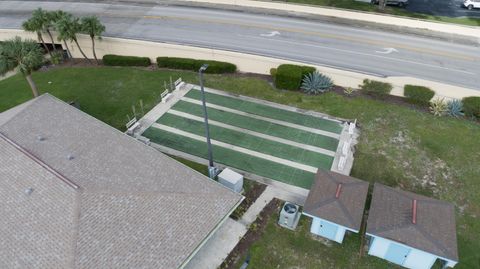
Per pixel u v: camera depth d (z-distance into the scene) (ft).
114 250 51.98
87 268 48.88
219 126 96.68
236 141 91.91
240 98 106.32
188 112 101.50
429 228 61.46
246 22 134.72
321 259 66.13
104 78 116.57
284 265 65.21
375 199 67.82
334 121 97.40
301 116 99.30
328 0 152.05
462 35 126.11
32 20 114.93
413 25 129.90
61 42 126.11
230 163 85.71
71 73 120.26
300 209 74.54
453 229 62.03
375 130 94.32
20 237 53.06
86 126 75.97
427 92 98.68
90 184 58.65
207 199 62.44
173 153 88.43
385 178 81.41
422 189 79.05
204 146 90.48
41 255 50.42
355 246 68.08
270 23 134.00
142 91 110.01
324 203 66.13
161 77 116.06
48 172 59.72
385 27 131.13
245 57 112.88
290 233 70.38
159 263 52.90
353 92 106.93
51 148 66.18
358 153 87.66
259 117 99.35
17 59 92.02
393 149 88.69
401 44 120.98
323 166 84.53
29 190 57.98
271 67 112.88
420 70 108.17
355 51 117.08
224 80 113.80
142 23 134.62
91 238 51.88
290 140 91.91
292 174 82.58
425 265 62.23
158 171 67.00
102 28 115.14
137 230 55.21
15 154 63.77
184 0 152.76
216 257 66.23
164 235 56.03
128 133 93.25
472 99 96.43
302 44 120.78
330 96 105.81
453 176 81.87
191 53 117.70
